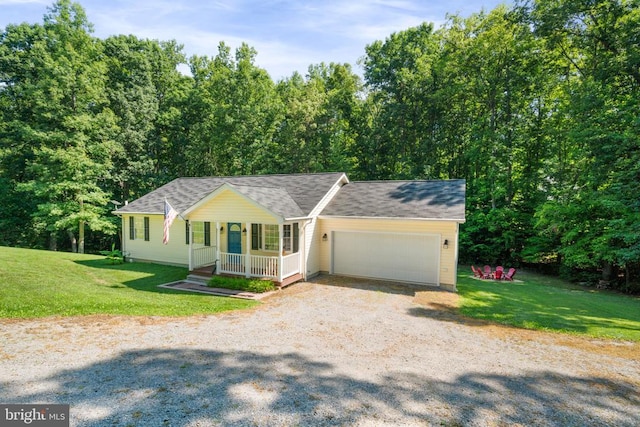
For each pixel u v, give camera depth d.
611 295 14.38
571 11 17.45
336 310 9.90
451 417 4.49
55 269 13.98
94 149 23.91
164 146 31.94
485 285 15.05
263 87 32.84
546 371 6.15
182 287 12.46
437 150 28.73
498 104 24.16
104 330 7.42
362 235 14.72
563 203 17.67
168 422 4.16
